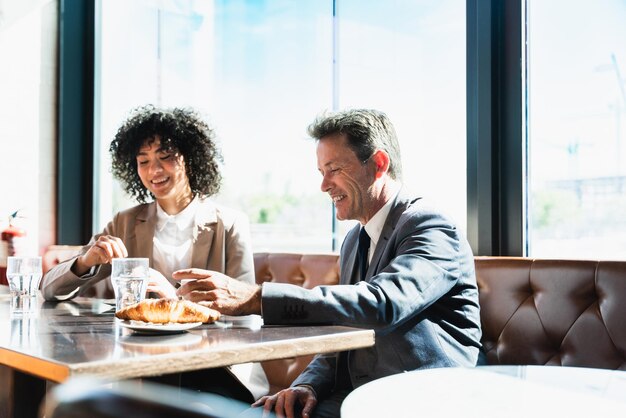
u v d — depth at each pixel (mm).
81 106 4047
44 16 3941
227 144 3342
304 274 2428
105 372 944
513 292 1842
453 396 939
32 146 3885
